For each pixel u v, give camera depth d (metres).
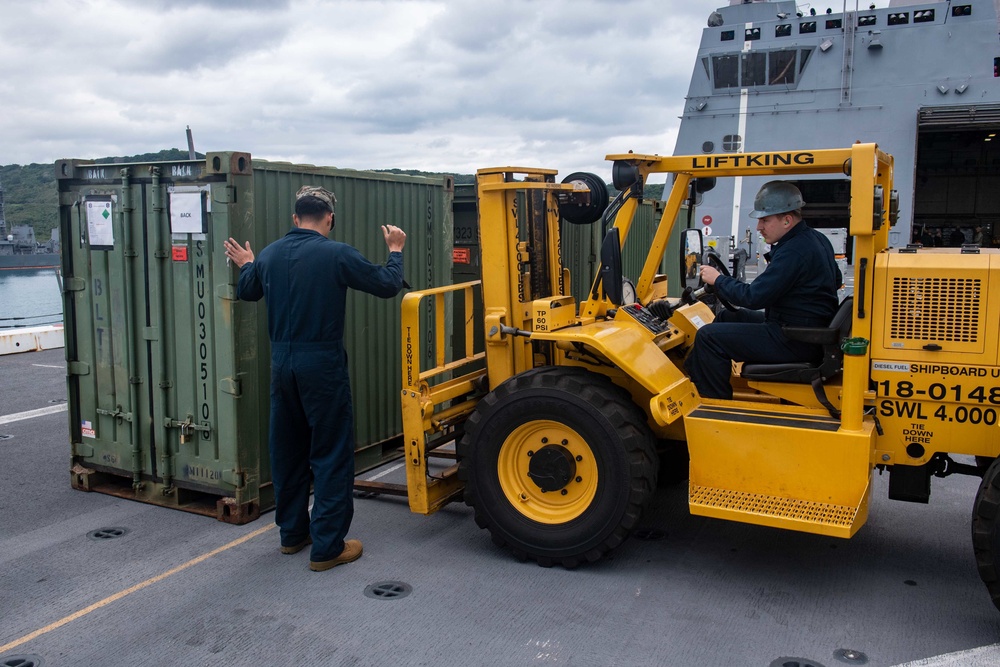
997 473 3.54
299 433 4.37
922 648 3.52
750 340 4.33
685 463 5.43
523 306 4.66
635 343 4.32
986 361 3.75
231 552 4.54
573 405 4.13
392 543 4.67
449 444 6.46
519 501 4.38
